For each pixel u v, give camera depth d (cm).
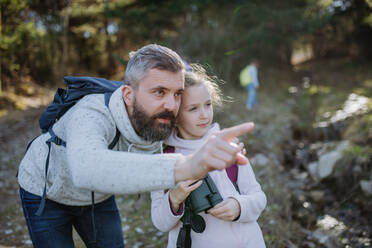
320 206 391
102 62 1471
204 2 993
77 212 154
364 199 379
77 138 105
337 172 435
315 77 1340
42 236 145
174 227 150
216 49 988
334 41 1641
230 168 152
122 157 92
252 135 626
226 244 140
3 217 339
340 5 1064
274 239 287
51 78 1050
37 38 966
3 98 820
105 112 122
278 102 980
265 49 1102
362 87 1028
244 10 981
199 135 150
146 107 115
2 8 817
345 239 308
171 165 88
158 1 1013
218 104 172
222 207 134
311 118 733
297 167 527
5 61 888
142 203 380
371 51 1528
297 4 1021
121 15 1016
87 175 91
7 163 473
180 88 117
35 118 693
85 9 1148
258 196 146
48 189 141
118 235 168
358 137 522
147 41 1033
